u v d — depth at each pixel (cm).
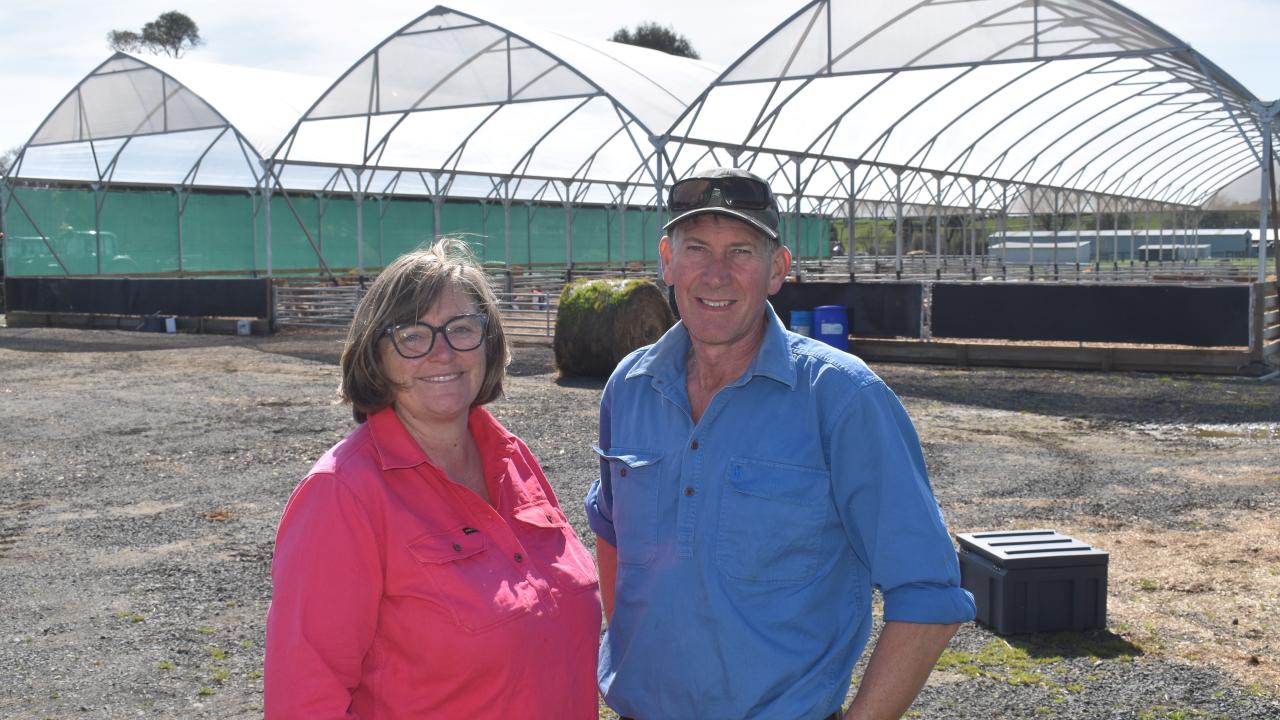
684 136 1875
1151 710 428
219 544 692
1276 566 616
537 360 1719
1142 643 503
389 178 3019
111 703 449
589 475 875
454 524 227
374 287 233
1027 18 1559
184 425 1152
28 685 468
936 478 858
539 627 228
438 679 219
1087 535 689
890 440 222
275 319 2305
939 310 1653
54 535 718
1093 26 1516
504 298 2200
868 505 222
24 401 1334
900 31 1639
